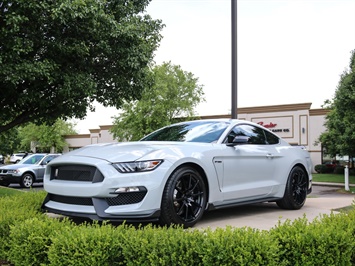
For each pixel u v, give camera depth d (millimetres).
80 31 8836
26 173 15680
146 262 2768
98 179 3697
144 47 10055
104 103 10875
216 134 4777
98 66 10047
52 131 35281
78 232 3088
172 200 3750
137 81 10469
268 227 4191
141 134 24703
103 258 2848
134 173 3641
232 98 7520
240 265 2566
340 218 3410
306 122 25438
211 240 2738
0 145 41000
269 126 26781
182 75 25781
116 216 3576
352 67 16938
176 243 2758
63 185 3949
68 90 8836
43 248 3246
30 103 9906
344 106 16516
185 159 3945
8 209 4094
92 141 37969
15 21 7641
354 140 17938
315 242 2807
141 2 10906
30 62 8305
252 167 4898
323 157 25062
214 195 4285
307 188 5867
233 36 7547
